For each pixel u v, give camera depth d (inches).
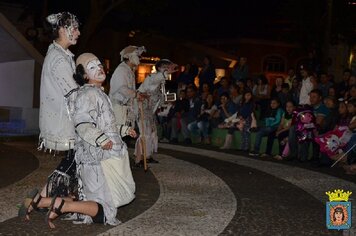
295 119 473.7
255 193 316.8
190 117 628.4
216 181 353.7
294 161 477.4
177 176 368.5
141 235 219.6
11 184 317.4
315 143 463.5
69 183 231.6
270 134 510.0
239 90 601.6
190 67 737.6
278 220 252.8
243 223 245.3
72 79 227.6
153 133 412.2
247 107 555.2
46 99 229.6
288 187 340.8
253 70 1221.7
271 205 285.0
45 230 222.2
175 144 610.5
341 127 443.8
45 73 229.5
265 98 615.8
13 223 232.2
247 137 546.9
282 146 492.4
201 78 708.7
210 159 472.4
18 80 637.9
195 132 624.7
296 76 620.7
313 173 404.8
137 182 341.4
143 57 1017.5
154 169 395.2
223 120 598.5
